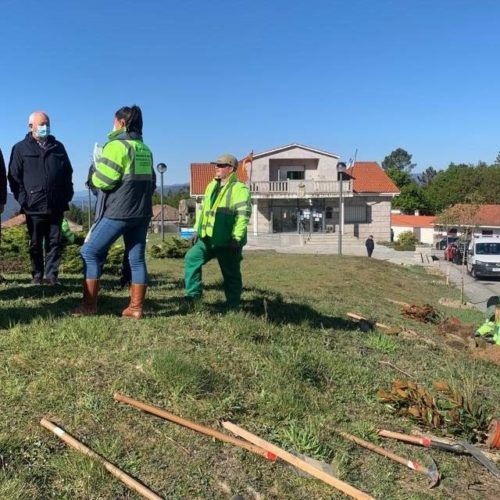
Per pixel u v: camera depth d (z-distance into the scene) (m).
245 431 3.70
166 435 3.54
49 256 6.96
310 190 47.12
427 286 21.94
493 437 4.30
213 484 3.27
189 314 5.61
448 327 8.84
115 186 4.95
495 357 7.19
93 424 3.50
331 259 24.19
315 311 7.56
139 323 5.11
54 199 6.72
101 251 5.15
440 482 3.75
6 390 3.66
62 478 3.05
